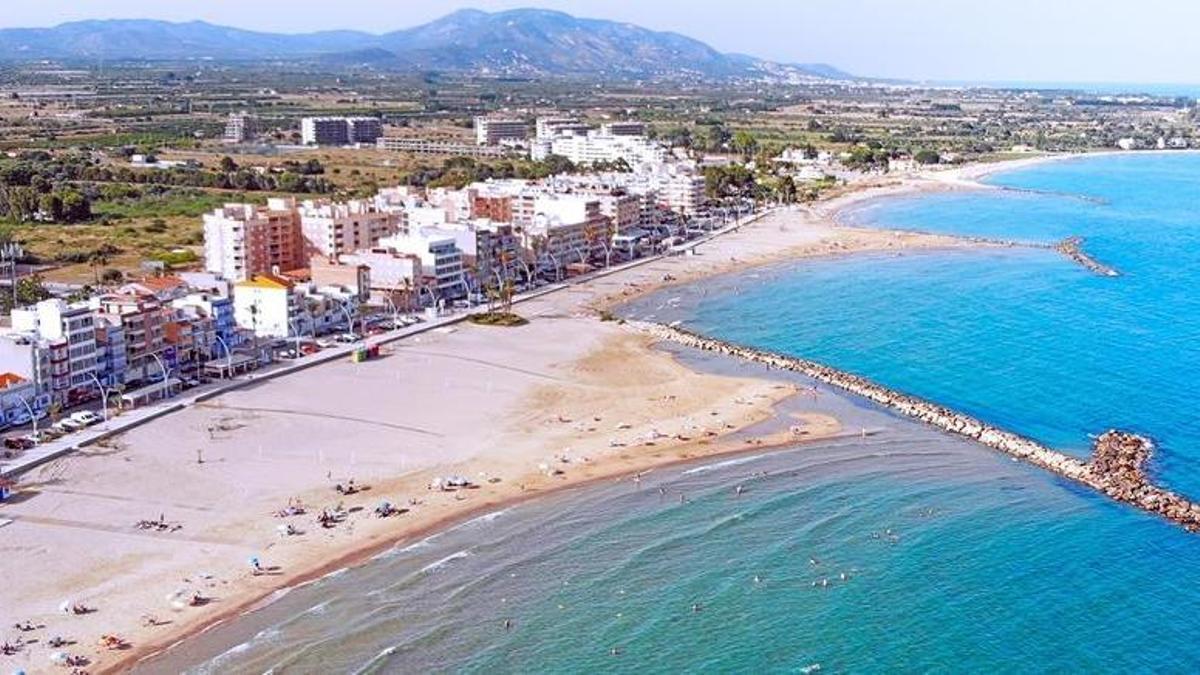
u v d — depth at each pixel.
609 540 164.62
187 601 143.88
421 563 156.50
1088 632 139.88
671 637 138.38
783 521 171.38
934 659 133.88
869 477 189.25
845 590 149.88
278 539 161.88
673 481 187.38
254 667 130.12
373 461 192.75
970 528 168.75
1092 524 170.25
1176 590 150.12
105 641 134.00
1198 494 182.00
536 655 134.12
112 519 166.38
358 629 138.75
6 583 146.12
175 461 190.00
